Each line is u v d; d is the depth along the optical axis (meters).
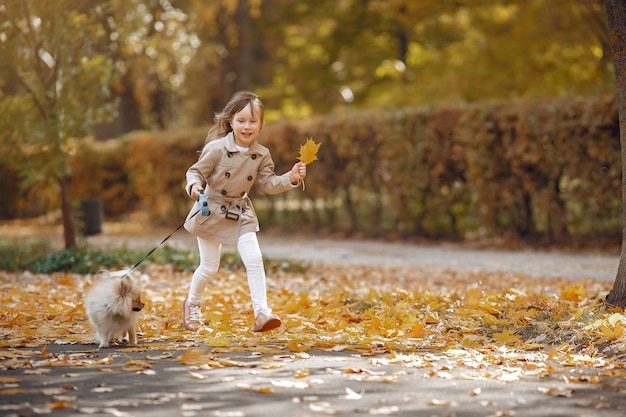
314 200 20.27
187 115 31.72
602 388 5.23
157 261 12.56
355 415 4.54
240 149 6.74
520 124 15.83
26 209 25.69
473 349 6.51
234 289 10.11
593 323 6.75
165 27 23.31
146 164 23.84
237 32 32.41
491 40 22.45
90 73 13.46
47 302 8.92
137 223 24.52
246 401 4.79
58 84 13.68
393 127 17.95
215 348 6.35
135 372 5.49
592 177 15.17
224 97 32.59
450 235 17.97
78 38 13.24
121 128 30.38
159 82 29.88
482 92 22.77
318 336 7.01
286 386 5.14
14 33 12.84
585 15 14.70
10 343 6.44
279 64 35.94
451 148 17.19
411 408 4.73
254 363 5.78
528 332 7.11
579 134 15.16
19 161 13.88
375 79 31.08
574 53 21.41
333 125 19.25
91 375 5.39
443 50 27.05
